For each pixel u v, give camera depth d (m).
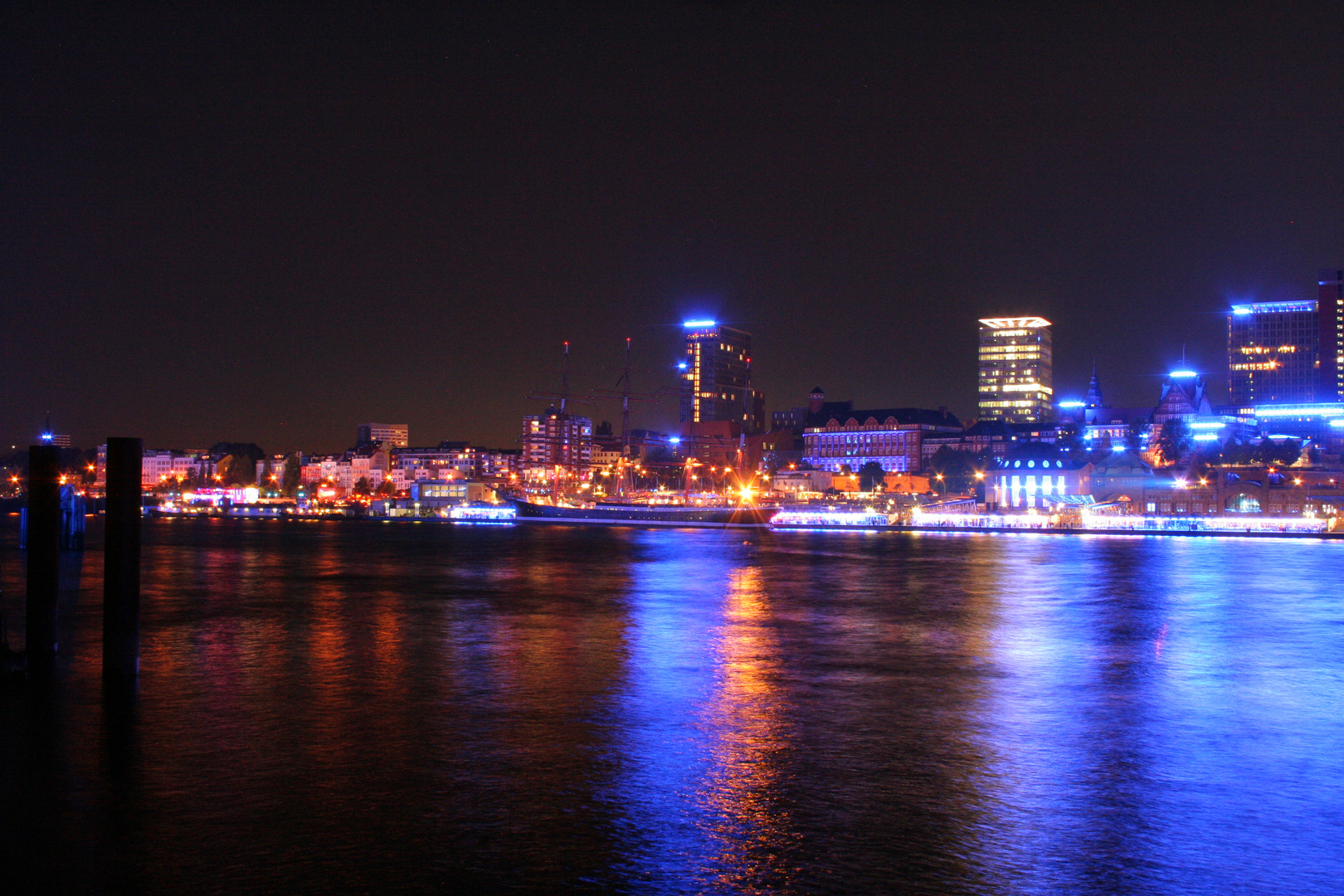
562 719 36.53
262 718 36.59
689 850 23.58
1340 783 28.62
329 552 145.12
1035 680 44.31
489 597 80.44
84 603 72.62
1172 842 23.98
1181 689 42.19
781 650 52.75
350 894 21.33
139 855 23.41
